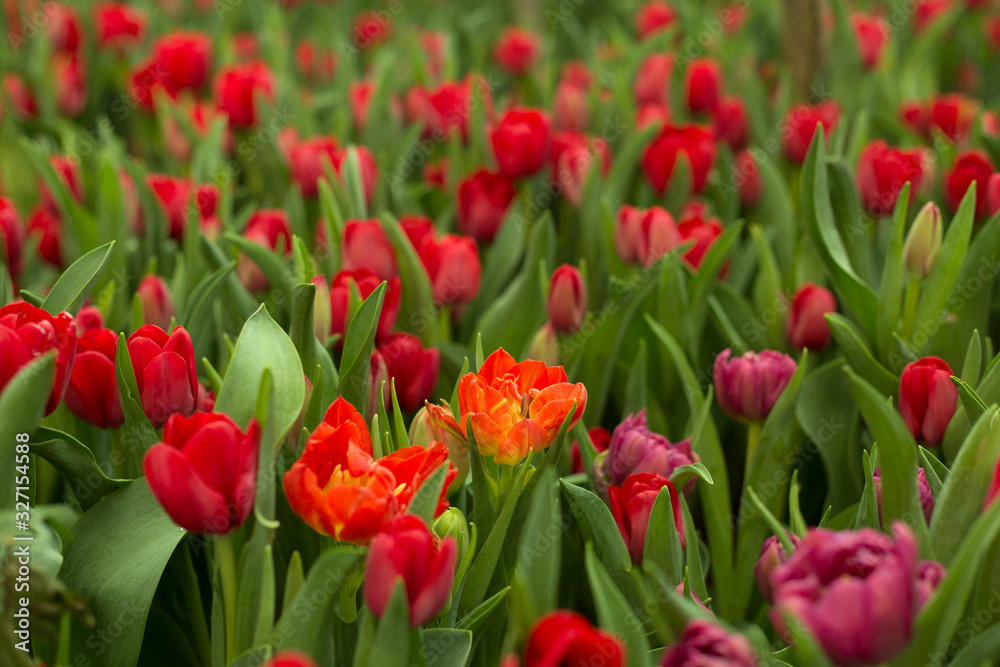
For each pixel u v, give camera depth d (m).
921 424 1.18
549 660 0.65
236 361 0.95
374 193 1.94
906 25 3.41
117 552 0.99
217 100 2.35
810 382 1.42
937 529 0.93
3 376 0.85
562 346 1.49
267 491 0.86
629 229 1.68
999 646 0.81
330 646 0.86
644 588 0.96
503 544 1.04
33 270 1.90
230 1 3.37
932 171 2.01
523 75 2.98
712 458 1.35
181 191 1.88
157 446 0.77
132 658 0.97
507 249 1.81
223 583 0.87
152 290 1.37
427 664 0.89
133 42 3.02
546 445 0.97
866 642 0.68
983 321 1.43
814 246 1.72
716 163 2.30
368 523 0.83
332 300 1.31
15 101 2.57
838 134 1.79
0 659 0.82
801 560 0.73
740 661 0.68
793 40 2.42
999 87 3.30
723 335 1.65
